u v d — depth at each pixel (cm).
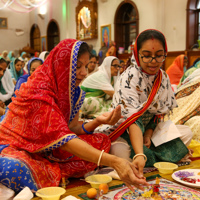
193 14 860
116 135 226
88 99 440
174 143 247
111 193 178
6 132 207
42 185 184
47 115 186
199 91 352
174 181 200
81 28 1254
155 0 920
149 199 168
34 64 414
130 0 1002
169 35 903
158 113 250
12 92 495
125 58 1033
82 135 215
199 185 182
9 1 1577
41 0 1528
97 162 167
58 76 200
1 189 173
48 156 205
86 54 201
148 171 222
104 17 1134
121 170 157
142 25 965
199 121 325
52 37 1566
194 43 871
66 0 1366
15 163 175
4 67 371
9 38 1698
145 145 242
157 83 237
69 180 212
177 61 716
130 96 230
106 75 457
